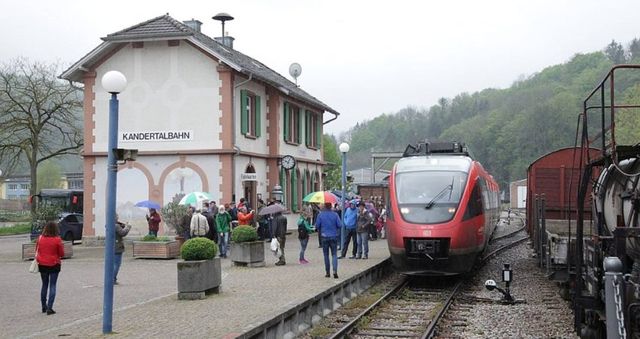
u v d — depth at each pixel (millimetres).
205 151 29766
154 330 10781
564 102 94062
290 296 14078
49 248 12625
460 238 17531
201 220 21938
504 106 114125
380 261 21438
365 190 48156
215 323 11273
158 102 30359
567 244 13797
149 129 30391
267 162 34719
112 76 10883
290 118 37750
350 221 22625
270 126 34812
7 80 44250
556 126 94000
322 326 12820
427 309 14789
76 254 26125
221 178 29703
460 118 134375
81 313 12609
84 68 30797
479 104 133125
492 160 107938
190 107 30078
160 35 29531
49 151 46781
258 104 33406
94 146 30953
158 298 14312
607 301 6547
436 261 17438
